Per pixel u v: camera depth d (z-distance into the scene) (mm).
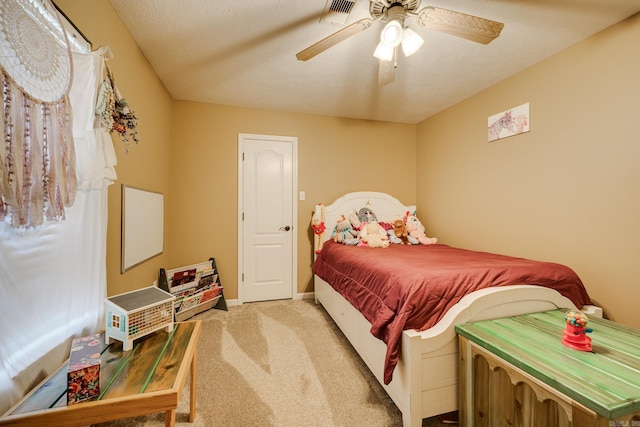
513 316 1411
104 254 1351
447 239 3184
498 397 1112
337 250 2590
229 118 3057
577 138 1919
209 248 3002
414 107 3146
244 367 1802
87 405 804
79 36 1188
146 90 2102
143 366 997
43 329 986
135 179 1893
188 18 1674
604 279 1770
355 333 1895
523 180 2303
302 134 3301
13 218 796
